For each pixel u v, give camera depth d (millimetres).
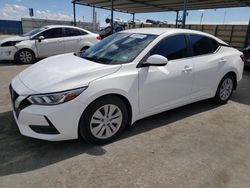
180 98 3676
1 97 4578
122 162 2617
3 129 3254
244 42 14000
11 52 8406
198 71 3791
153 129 3445
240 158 2789
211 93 4238
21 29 41562
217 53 4199
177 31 3641
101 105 2787
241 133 3438
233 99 5004
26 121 2596
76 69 2838
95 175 2387
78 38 9523
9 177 2312
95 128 2834
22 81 2889
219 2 12641
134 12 20125
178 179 2377
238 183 2357
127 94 2951
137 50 3219
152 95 3254
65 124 2580
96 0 14508
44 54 8992
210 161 2707
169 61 3408
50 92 2514
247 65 8242
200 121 3799
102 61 3174
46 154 2717
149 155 2771
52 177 2334
